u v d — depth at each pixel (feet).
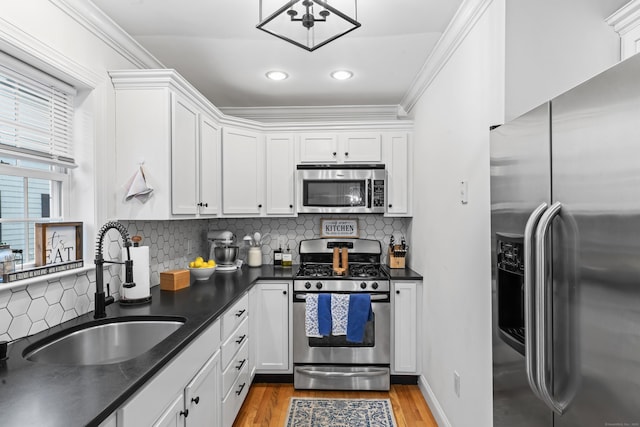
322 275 9.88
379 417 8.18
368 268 11.00
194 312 6.14
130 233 7.46
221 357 6.61
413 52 8.13
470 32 6.17
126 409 3.48
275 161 10.96
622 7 4.69
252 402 8.88
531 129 3.57
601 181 2.67
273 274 10.17
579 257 2.89
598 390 2.70
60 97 5.98
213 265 9.37
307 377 9.53
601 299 2.67
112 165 6.84
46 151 5.65
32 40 5.04
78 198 6.31
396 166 10.75
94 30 6.38
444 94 7.66
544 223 3.07
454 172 6.98
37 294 5.14
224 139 10.05
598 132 2.69
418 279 9.50
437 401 8.10
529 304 3.23
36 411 3.02
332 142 10.87
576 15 4.96
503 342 4.20
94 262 5.86
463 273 6.49
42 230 5.40
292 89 10.50
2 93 4.97
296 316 9.66
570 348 2.99
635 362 2.40
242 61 8.60
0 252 4.69
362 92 10.73
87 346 5.53
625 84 2.45
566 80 4.98
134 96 6.90
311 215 12.12
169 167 6.93
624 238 2.47
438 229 8.08
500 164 4.24
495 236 4.37
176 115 7.22
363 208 10.64
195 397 5.30
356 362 9.57
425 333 9.20
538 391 3.20
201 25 6.97
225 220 12.19
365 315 9.17
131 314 6.02
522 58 4.97
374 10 6.44
